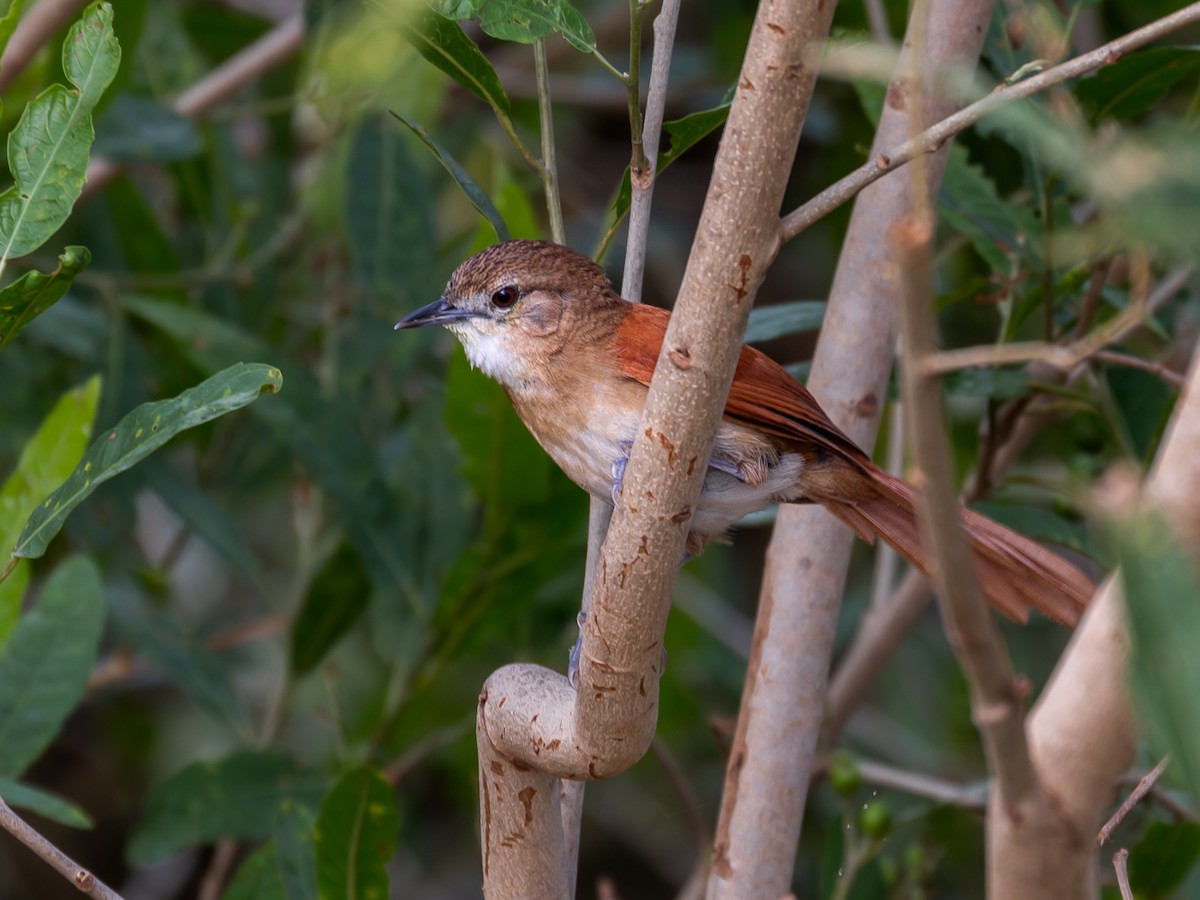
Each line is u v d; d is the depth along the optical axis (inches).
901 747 561.0
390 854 309.3
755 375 320.5
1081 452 432.8
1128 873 364.8
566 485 434.0
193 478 562.9
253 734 481.4
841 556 322.7
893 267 158.4
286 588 608.1
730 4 570.9
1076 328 387.9
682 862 561.9
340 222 542.3
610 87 609.3
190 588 615.5
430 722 536.1
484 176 587.5
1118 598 160.6
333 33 445.7
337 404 474.6
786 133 199.6
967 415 520.7
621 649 227.3
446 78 512.7
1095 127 359.6
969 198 396.2
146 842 426.0
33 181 255.3
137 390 482.9
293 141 560.7
